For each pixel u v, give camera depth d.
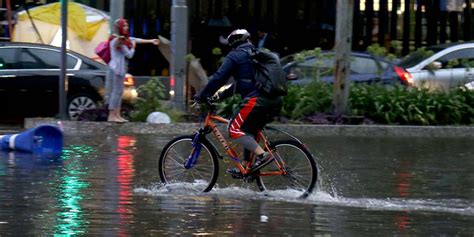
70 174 26.19
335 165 29.30
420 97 41.56
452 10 67.31
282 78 22.45
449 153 33.09
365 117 41.25
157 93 40.53
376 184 25.66
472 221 20.59
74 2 56.66
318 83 42.12
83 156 30.12
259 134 23.11
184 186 23.78
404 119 40.94
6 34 56.59
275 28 68.06
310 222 20.11
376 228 19.62
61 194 22.97
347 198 23.31
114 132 38.12
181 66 41.19
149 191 23.70
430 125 41.09
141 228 19.16
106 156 30.22
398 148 34.47
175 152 23.84
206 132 23.59
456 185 25.69
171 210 21.19
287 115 40.78
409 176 27.25
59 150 31.44
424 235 19.06
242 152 25.62
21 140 31.06
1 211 20.69
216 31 66.88
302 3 68.25
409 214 21.30
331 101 41.34
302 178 23.08
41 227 19.09
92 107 41.28
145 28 65.38
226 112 39.19
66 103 40.69
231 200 22.67
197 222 19.86
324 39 68.31
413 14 69.38
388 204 22.55
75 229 18.95
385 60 46.72
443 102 41.69
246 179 23.09
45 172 26.47
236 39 22.78
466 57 48.03
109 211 20.92
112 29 41.19
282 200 22.78
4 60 41.28
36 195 22.75
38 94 41.47
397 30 69.69
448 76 47.47
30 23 53.69
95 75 41.84
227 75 22.52
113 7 41.16
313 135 38.59
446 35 69.44
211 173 23.64
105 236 18.36
